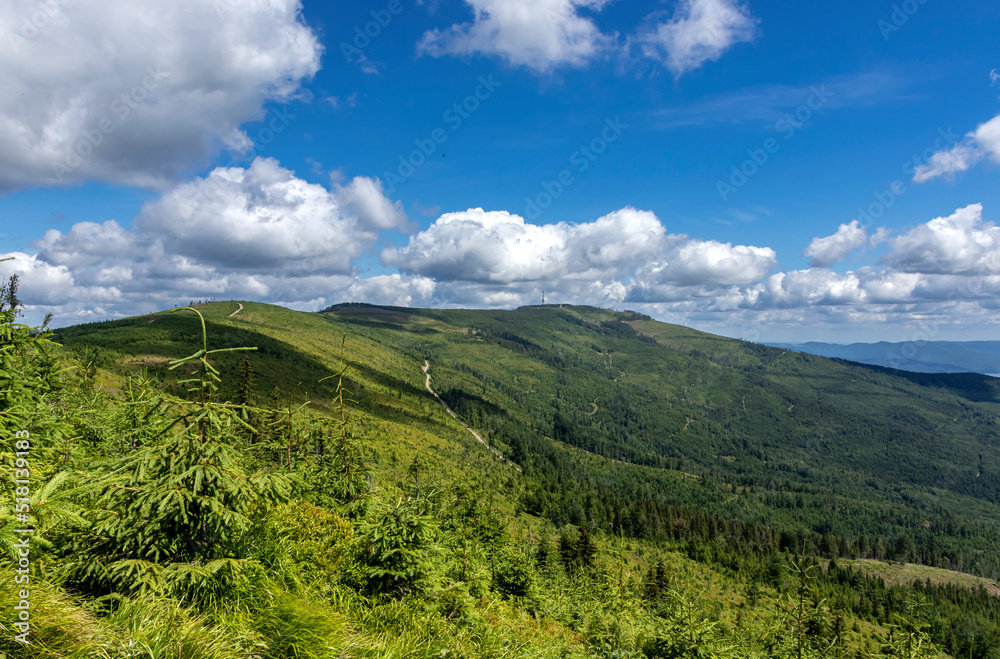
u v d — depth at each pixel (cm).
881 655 1105
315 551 847
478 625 811
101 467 519
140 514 484
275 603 531
